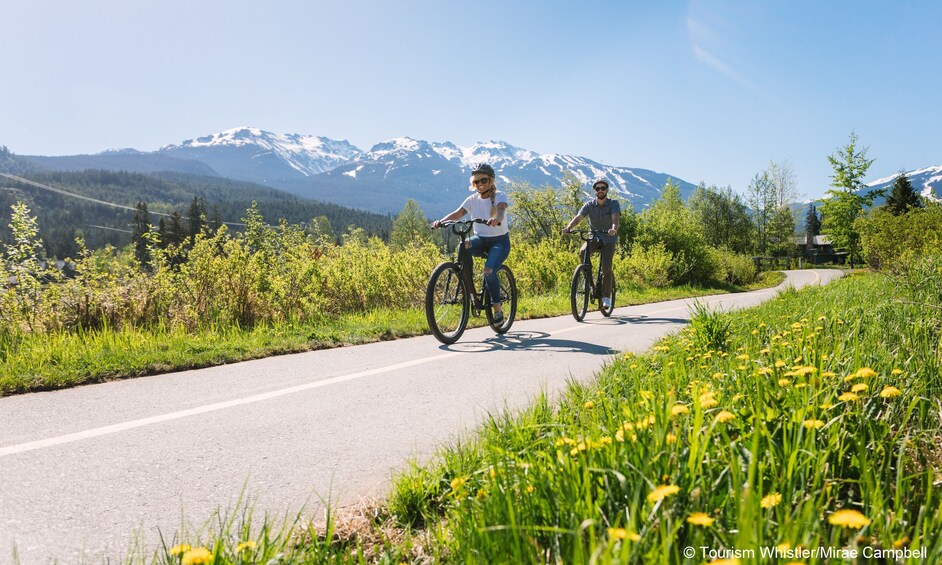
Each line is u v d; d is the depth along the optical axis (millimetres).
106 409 3938
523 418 3055
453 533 1829
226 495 2580
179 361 5383
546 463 1998
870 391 2525
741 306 11312
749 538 1217
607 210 10016
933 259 8727
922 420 2393
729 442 1837
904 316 4973
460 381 4836
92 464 2918
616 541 1316
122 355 5391
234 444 3256
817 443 1991
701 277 28656
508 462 2158
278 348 6270
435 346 6789
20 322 6766
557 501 1674
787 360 3324
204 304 8086
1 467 2859
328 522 1896
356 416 3811
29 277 7094
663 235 27688
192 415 3807
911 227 19828
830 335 4141
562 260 17250
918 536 1346
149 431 3463
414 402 4164
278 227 10555
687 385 3236
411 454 3098
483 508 1766
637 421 2111
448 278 7219
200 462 2971
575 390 3771
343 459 3043
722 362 4059
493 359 5855
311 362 5699
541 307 11484
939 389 2635
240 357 5805
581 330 8375
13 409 3920
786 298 11062
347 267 10570
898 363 2945
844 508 1740
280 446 3232
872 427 2162
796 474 1725
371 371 5230
